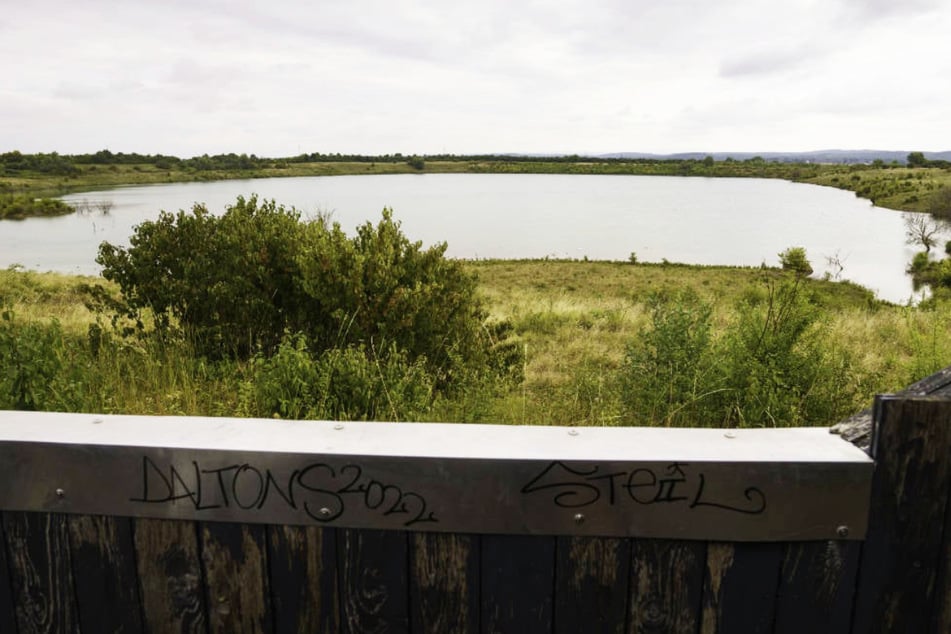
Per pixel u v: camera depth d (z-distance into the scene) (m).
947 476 0.92
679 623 1.00
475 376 4.77
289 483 1.00
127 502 1.04
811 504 0.95
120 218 117.19
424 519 0.99
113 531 1.05
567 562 0.99
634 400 4.32
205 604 1.07
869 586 0.97
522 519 0.98
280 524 1.02
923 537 0.95
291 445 1.00
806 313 4.67
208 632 1.08
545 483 0.97
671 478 0.95
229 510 1.02
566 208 172.00
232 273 5.93
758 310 4.88
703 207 174.75
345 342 5.64
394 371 4.32
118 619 1.09
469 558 1.00
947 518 0.94
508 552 1.00
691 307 4.81
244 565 1.04
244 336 5.88
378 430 1.07
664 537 0.97
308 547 1.03
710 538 0.97
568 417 4.21
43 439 1.03
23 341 3.49
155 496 1.03
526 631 1.03
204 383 4.37
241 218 6.26
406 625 1.04
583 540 0.98
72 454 1.03
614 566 0.99
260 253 5.89
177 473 1.02
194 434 1.05
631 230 119.88
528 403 4.42
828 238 102.69
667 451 0.97
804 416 4.21
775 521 0.96
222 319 5.86
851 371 4.69
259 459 1.00
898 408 0.91
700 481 0.95
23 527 1.07
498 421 3.97
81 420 1.12
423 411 3.99
